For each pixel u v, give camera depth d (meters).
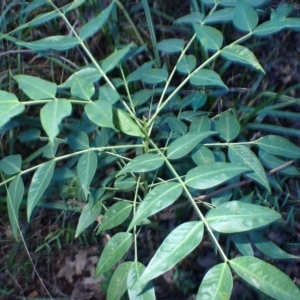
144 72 0.58
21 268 0.86
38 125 0.76
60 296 0.83
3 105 0.34
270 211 0.32
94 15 0.91
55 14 0.53
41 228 0.89
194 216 0.78
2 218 0.91
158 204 0.34
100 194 0.56
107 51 0.96
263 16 0.88
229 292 0.30
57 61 0.83
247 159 0.49
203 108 0.87
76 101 0.38
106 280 0.73
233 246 0.77
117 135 0.79
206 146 0.55
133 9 0.98
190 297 0.76
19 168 0.50
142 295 0.39
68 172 0.60
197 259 0.78
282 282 0.30
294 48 0.96
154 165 0.39
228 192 0.58
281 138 0.52
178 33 0.99
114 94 0.44
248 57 0.46
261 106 0.77
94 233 0.85
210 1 0.57
